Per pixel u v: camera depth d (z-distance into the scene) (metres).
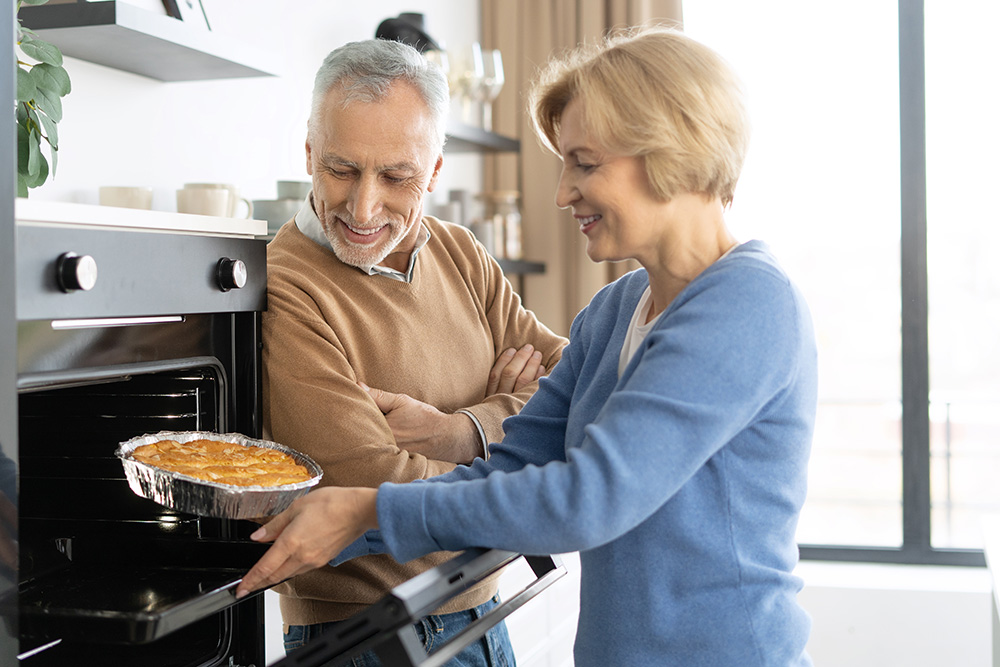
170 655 1.24
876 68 3.83
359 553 1.20
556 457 1.23
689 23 3.34
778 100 3.69
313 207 1.50
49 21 1.53
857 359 6.24
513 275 3.39
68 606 1.05
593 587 1.05
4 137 0.88
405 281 1.54
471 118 3.00
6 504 0.90
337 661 0.95
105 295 1.00
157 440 1.15
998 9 3.55
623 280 1.22
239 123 2.21
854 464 6.43
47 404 1.25
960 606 3.10
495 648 1.49
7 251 0.88
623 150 0.99
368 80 1.35
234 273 1.20
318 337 1.37
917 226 3.29
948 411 4.17
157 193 1.94
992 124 3.60
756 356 0.94
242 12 2.18
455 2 3.20
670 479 0.92
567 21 3.32
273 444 1.21
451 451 1.45
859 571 3.33
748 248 1.03
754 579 1.00
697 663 1.00
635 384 0.94
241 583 1.01
